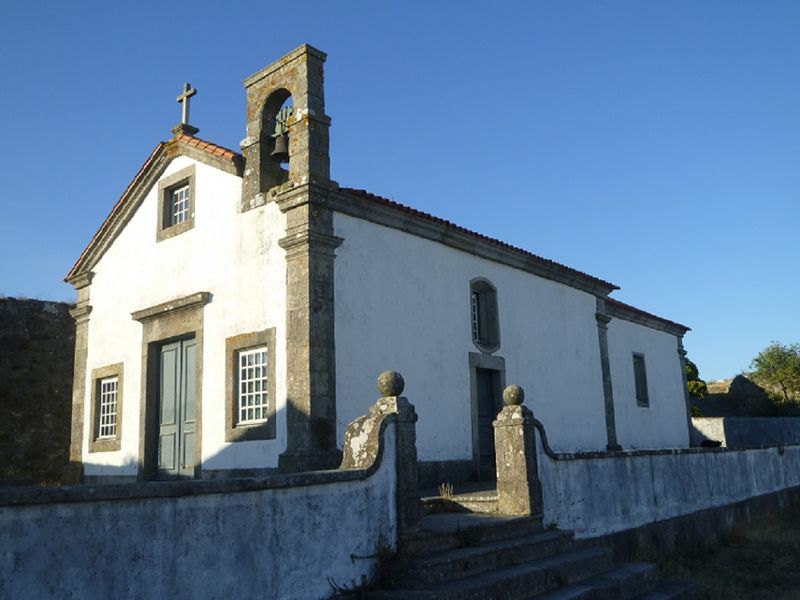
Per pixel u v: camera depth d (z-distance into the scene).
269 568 4.99
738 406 33.97
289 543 5.18
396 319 10.98
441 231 12.05
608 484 9.32
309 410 9.27
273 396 9.80
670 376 21.05
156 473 11.66
